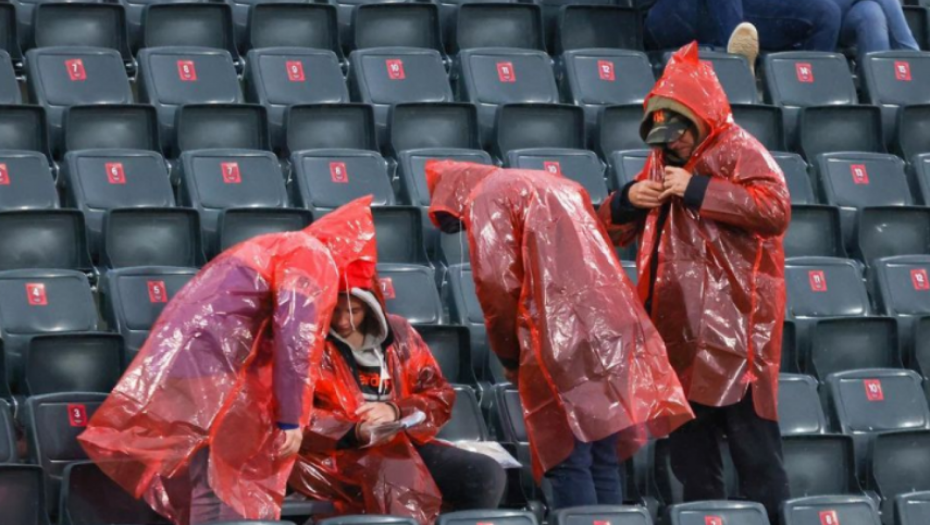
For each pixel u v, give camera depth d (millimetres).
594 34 33562
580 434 18812
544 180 19609
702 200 19797
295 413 17219
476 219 19438
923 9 36125
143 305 23250
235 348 17609
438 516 17750
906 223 29047
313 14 32250
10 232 24391
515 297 19266
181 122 28109
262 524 16453
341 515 18250
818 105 31938
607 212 20812
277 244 17938
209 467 17406
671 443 20922
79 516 19141
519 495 21812
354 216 18781
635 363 19141
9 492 18766
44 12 30453
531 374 19234
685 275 20266
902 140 31875
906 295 27406
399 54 30828
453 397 19859
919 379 25141
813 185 30156
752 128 30953
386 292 24266
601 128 30141
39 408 20156
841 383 24750
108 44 30875
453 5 33625
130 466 17547
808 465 23250
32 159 25812
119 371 22266
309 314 17344
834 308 26859
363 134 29234
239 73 31141
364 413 18891
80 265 24734
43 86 28453
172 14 31312
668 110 20219
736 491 22734
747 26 32219
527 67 31328
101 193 25922
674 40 33719
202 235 25703
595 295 19188
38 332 22719
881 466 23719
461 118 29719
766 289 20281
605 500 19609
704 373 20078
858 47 34250
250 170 26844
